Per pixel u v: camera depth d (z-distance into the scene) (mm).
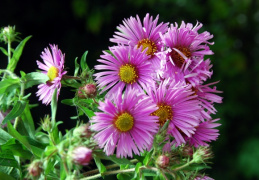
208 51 350
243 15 1306
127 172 351
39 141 374
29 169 317
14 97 382
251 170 1055
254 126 1148
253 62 1299
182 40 346
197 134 357
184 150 347
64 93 827
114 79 351
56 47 361
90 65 1203
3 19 1154
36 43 1178
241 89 1209
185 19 1272
